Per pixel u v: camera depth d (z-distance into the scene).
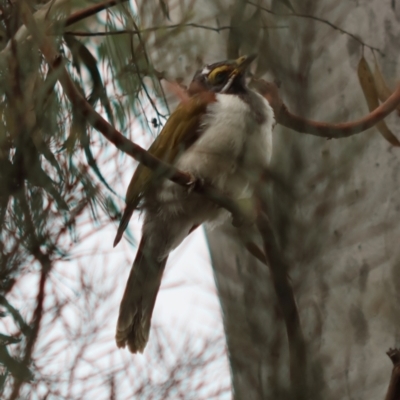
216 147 9.74
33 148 7.34
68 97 6.99
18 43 7.52
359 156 7.41
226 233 8.50
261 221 6.15
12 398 6.64
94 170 7.46
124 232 8.01
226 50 7.88
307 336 6.81
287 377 5.93
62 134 7.56
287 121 6.72
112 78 7.98
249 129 9.77
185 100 10.21
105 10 8.14
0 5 7.78
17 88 7.43
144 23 8.27
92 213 7.44
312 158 6.27
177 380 7.98
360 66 8.41
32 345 6.92
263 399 5.96
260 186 6.52
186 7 8.05
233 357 6.23
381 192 8.34
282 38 6.80
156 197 10.06
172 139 9.98
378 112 8.07
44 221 7.31
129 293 9.74
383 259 8.05
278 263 6.04
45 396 7.06
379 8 9.14
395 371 6.69
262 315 6.17
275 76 7.02
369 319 7.89
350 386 7.83
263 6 7.45
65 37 8.13
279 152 6.33
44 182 7.31
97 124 7.02
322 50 7.98
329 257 7.70
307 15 6.84
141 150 7.18
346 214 7.89
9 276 7.07
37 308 7.09
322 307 7.62
